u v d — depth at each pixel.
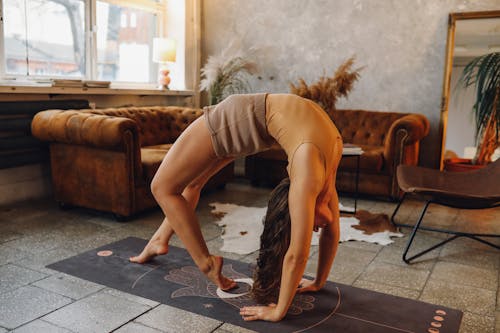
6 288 2.29
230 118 1.99
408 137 4.30
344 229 3.48
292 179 1.86
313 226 1.99
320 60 5.50
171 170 2.09
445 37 4.87
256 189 4.95
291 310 2.13
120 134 3.33
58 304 2.14
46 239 3.08
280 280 1.99
